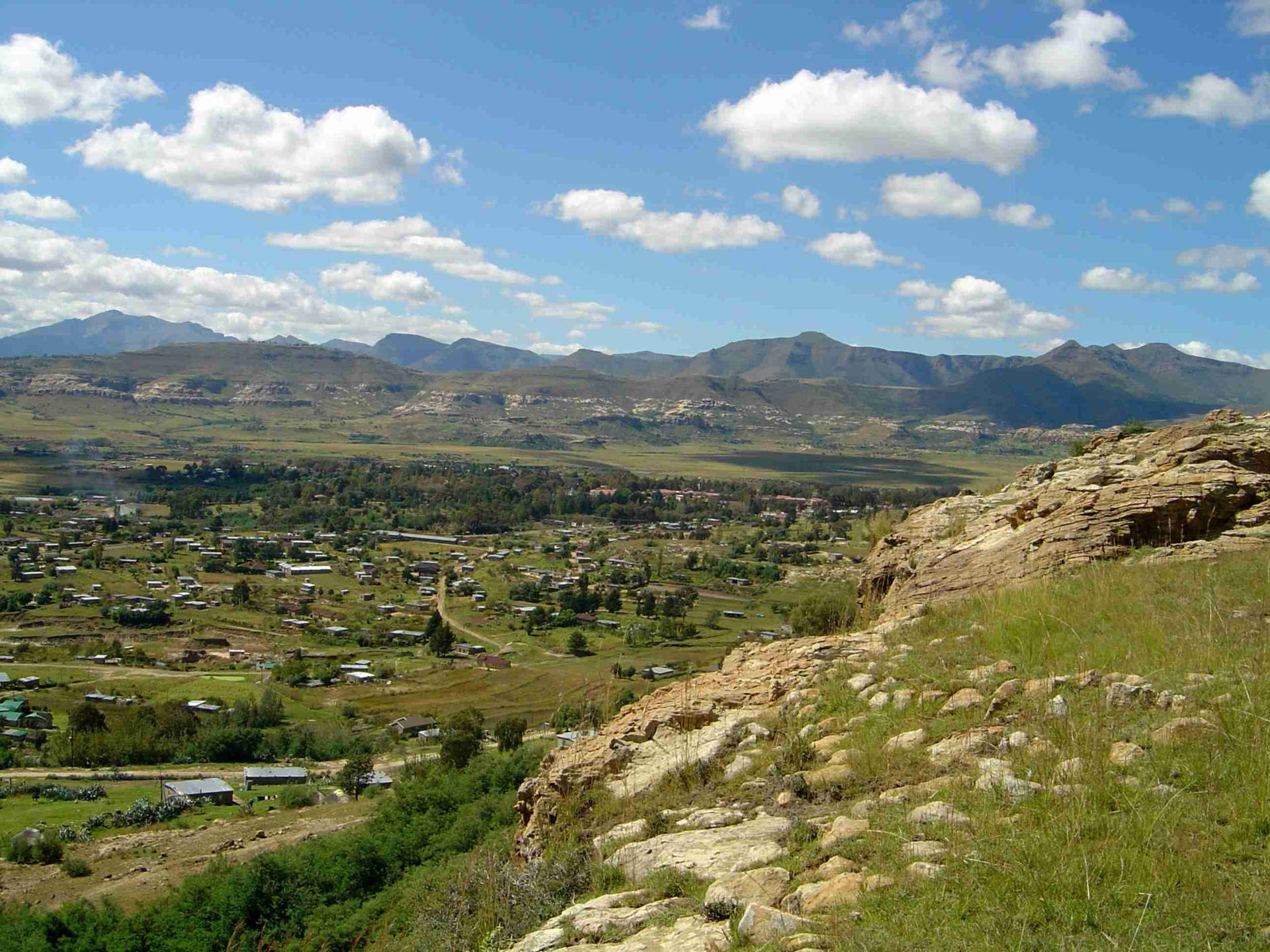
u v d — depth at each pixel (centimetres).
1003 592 1278
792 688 1133
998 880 565
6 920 2656
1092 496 1537
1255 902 510
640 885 724
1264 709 740
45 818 4453
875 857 645
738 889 649
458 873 1148
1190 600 1108
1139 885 541
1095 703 834
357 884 2320
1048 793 670
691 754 991
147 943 2395
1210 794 639
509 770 2705
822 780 820
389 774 5056
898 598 1616
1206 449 1625
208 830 4025
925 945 514
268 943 1953
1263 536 1336
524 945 677
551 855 881
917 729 883
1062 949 493
